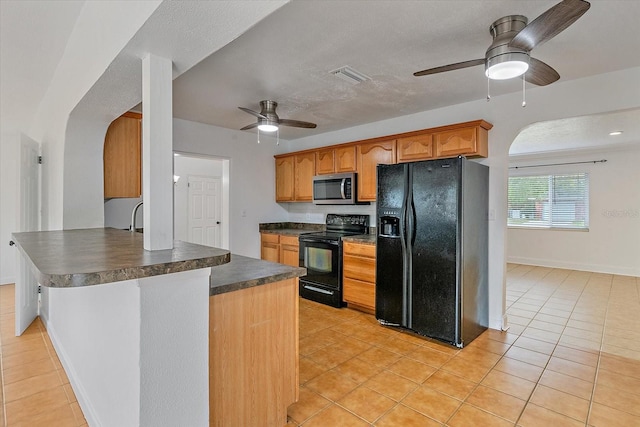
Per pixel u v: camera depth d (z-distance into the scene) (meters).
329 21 1.93
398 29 2.03
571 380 2.32
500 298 3.28
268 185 5.20
